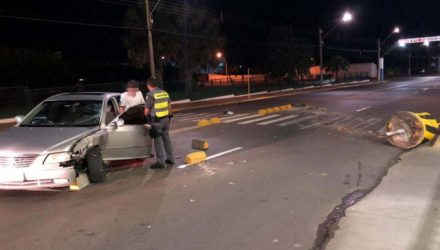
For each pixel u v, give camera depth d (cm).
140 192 714
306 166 887
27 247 504
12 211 629
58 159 671
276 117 1853
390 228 532
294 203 645
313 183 755
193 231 542
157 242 510
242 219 581
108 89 3030
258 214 599
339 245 486
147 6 2562
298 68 5394
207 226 557
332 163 910
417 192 682
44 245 508
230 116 1962
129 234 536
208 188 733
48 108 852
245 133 1379
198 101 3281
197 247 494
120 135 842
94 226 565
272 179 787
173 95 3712
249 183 762
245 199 669
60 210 630
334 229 536
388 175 797
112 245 505
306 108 2247
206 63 3994
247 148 1107
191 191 716
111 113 875
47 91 2667
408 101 2583
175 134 1370
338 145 1124
